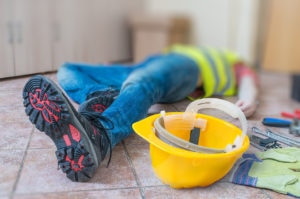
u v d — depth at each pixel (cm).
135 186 76
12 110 89
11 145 85
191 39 182
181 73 125
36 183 73
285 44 206
